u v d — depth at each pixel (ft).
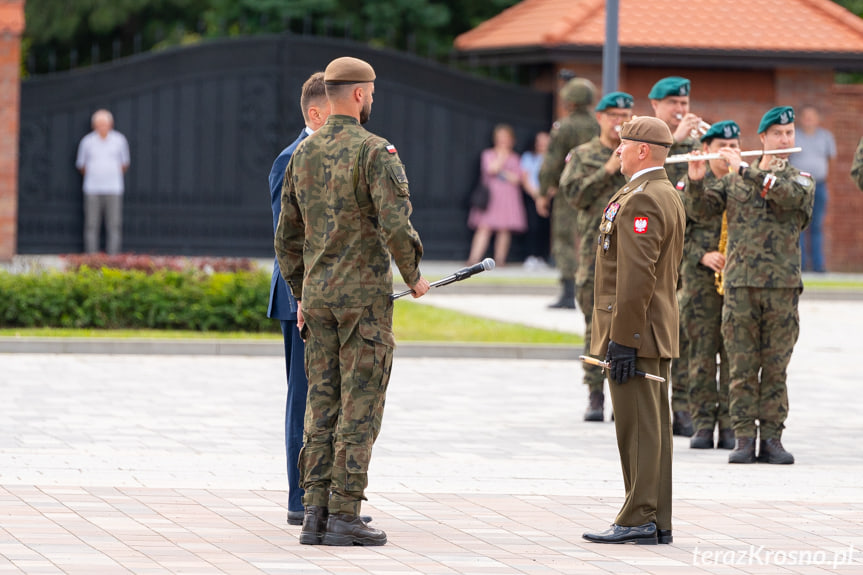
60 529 42.16
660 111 66.33
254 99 138.72
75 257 98.22
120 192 133.28
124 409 65.77
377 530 41.91
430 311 106.22
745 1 149.59
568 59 140.77
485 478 52.60
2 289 90.07
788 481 53.98
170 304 92.27
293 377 44.60
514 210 141.59
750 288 57.62
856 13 188.24
